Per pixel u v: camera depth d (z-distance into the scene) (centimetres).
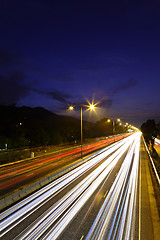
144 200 1268
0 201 1174
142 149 4197
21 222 995
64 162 2761
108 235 861
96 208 1152
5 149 3319
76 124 8256
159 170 2066
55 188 1552
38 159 3127
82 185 1611
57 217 1043
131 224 959
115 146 5034
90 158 3070
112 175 1923
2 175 2047
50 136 5088
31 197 1363
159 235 862
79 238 843
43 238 848
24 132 4159
